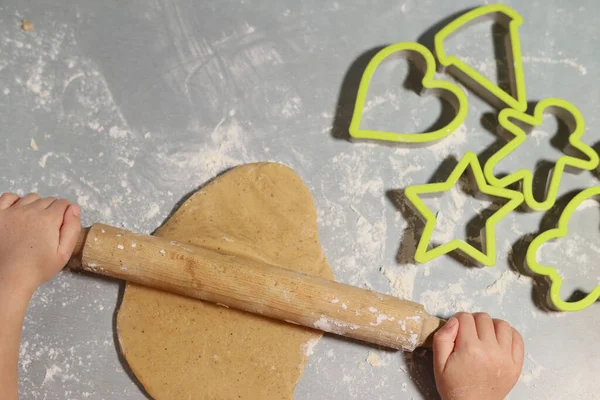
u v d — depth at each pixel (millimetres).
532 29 755
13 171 707
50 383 676
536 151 731
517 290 707
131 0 743
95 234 643
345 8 753
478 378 651
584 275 712
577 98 745
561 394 694
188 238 680
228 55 739
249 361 670
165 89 729
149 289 676
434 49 744
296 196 699
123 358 681
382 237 709
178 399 662
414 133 729
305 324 648
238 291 637
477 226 714
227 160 718
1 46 725
